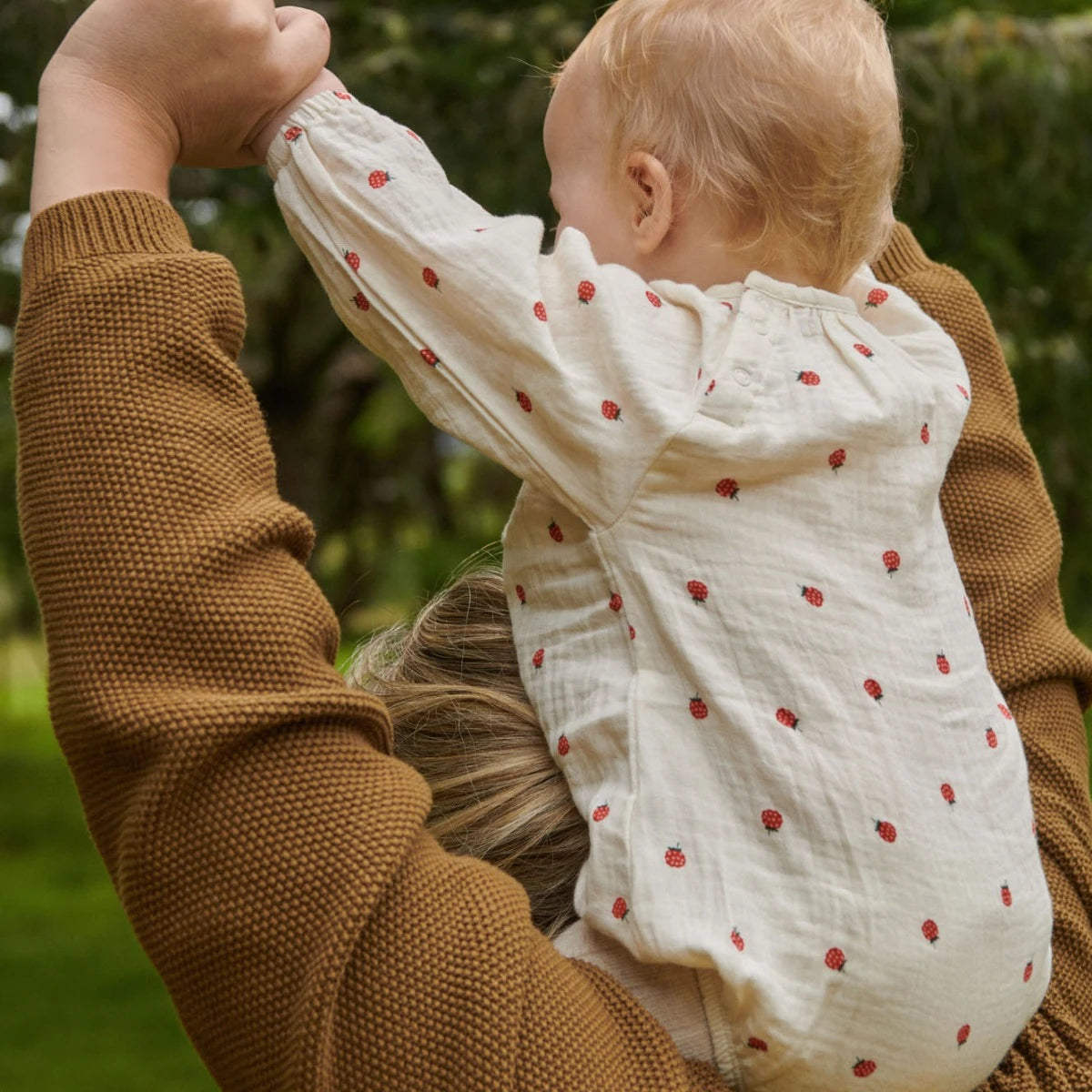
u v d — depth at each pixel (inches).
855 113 43.4
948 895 39.0
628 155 44.8
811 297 42.9
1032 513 49.9
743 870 38.4
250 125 42.4
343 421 338.0
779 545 40.0
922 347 46.0
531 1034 35.1
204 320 38.4
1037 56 157.9
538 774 44.3
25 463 37.4
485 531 269.9
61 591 36.1
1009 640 48.1
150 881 35.1
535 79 146.4
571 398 39.9
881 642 40.3
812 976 38.0
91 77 40.5
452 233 41.1
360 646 54.1
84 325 37.6
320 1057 33.9
